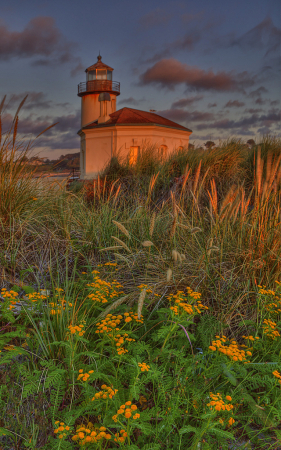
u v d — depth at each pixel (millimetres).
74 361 1835
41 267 3100
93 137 23672
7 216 3328
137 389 1483
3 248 3086
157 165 6762
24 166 3477
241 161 6859
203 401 1646
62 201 4148
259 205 3152
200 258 2879
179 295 2178
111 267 3217
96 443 1299
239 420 1680
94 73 30234
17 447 1460
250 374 1791
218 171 6297
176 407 1492
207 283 2777
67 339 1956
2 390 1605
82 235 3879
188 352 2186
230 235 3301
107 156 22875
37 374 1670
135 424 1301
